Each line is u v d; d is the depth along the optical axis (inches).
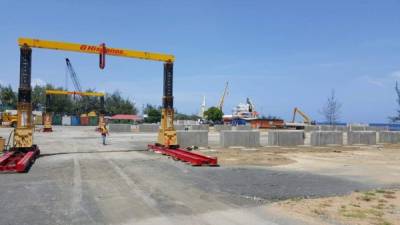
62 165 687.7
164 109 978.7
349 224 333.4
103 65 918.4
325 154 1002.7
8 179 534.9
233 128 2140.7
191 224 324.2
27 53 837.2
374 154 1019.3
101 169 639.1
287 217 351.6
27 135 821.2
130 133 2023.9
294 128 3277.6
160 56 979.9
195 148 1115.3
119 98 5885.8
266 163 776.9
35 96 4889.3
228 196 440.1
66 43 880.9
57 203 392.5
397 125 2444.6
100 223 324.8
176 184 512.1
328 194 462.6
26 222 325.4
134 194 441.7
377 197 448.5
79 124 3686.0
